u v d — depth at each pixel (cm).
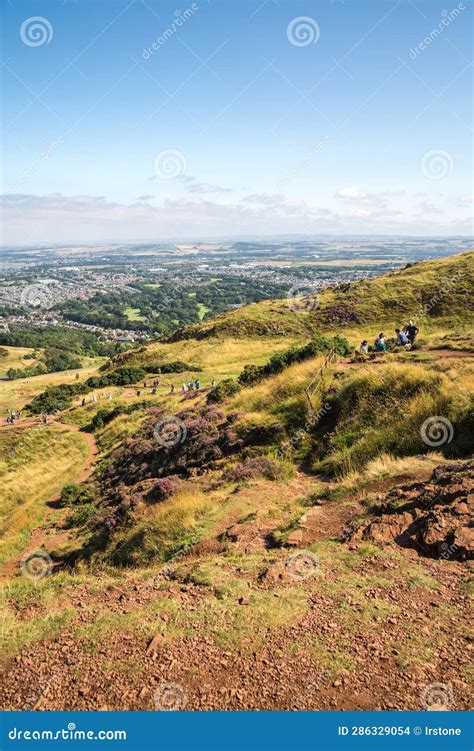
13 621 678
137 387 4103
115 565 1001
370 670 469
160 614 617
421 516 728
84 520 1523
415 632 511
